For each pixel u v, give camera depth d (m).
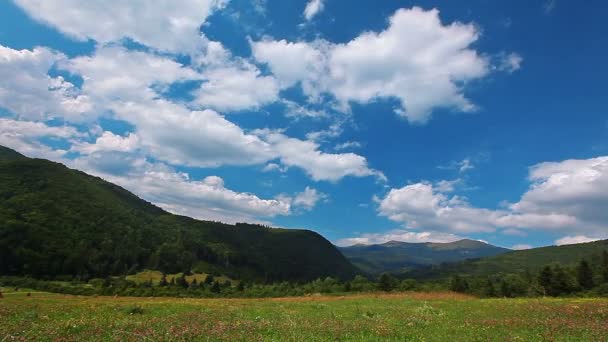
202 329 21.02
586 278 121.06
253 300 66.75
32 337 17.73
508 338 19.89
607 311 31.75
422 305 43.88
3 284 159.38
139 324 22.52
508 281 123.12
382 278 120.25
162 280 196.12
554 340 19.42
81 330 20.52
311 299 67.69
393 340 19.27
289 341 18.53
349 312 34.84
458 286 121.25
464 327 24.12
